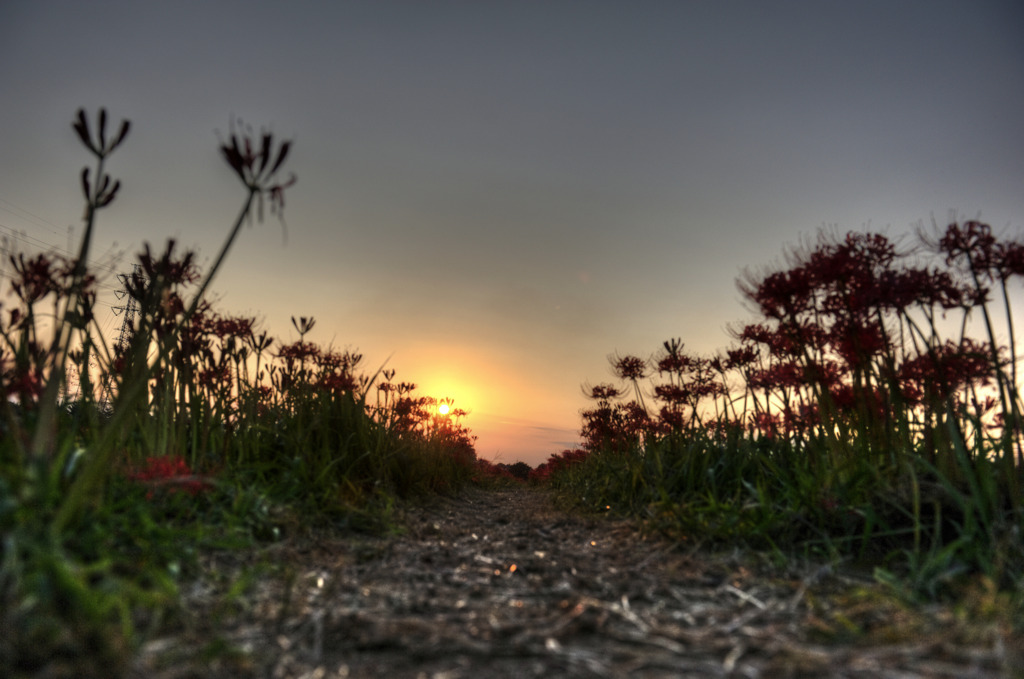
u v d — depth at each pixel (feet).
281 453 14.84
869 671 5.66
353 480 15.81
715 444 17.43
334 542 10.94
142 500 9.13
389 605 7.70
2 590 5.57
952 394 11.59
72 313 7.04
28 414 9.29
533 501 24.56
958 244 10.60
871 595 7.95
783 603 8.04
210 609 6.86
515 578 9.47
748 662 6.03
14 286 8.75
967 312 11.51
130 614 6.24
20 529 5.93
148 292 10.02
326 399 17.24
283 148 6.96
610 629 6.96
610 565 10.47
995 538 9.18
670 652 6.31
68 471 7.67
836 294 12.90
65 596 5.54
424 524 14.51
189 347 11.64
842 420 13.20
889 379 12.19
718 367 18.42
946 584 8.20
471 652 6.19
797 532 11.33
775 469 13.71
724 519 11.94
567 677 5.70
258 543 9.73
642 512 15.31
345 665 5.83
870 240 12.27
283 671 5.63
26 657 4.95
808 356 13.24
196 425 12.67
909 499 10.78
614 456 23.06
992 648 6.01
